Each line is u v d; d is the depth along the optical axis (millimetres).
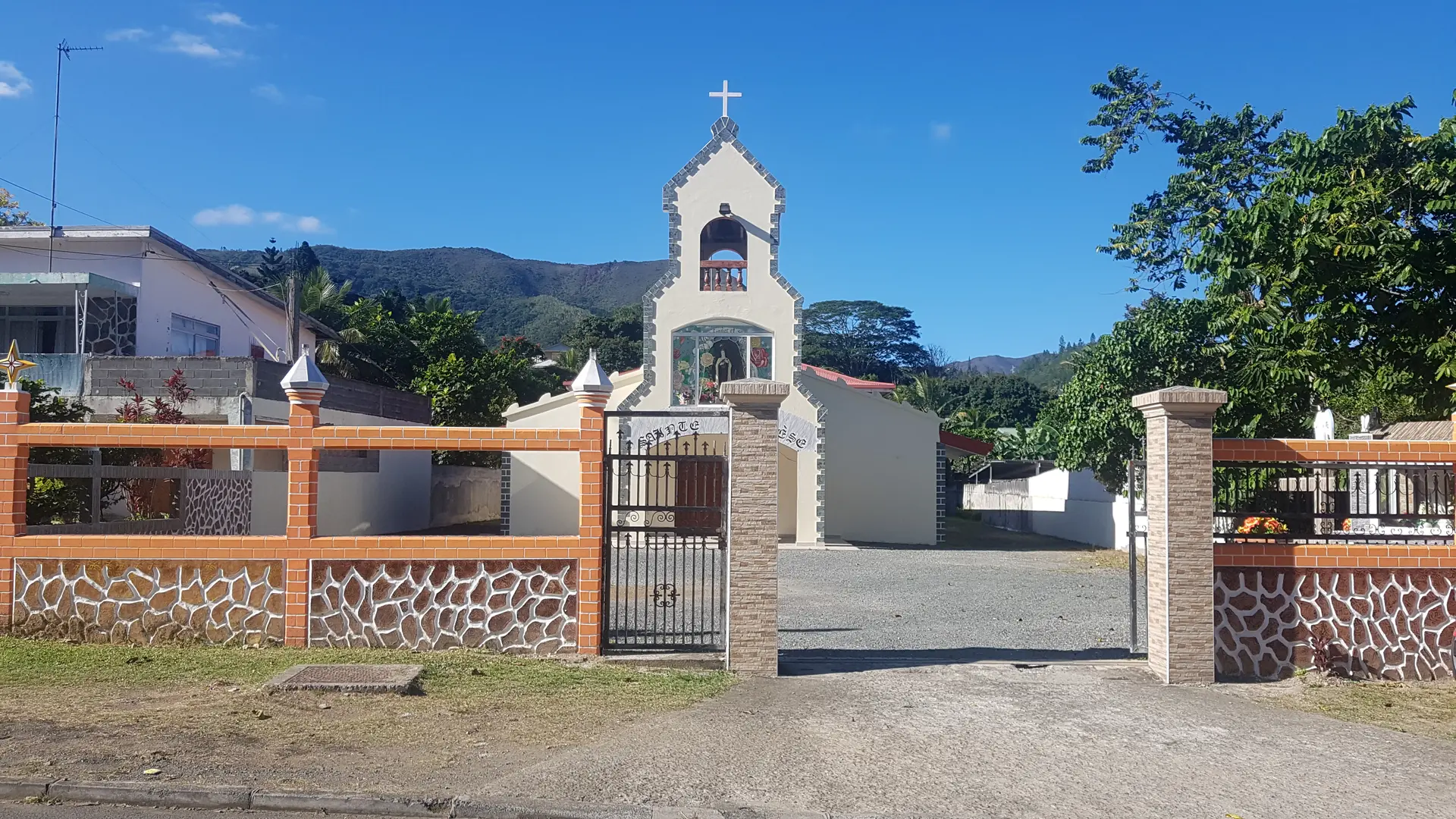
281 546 10000
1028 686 9445
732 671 9680
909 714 8406
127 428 10125
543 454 27484
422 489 30484
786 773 6848
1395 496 10555
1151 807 6387
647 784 6520
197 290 26719
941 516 28703
